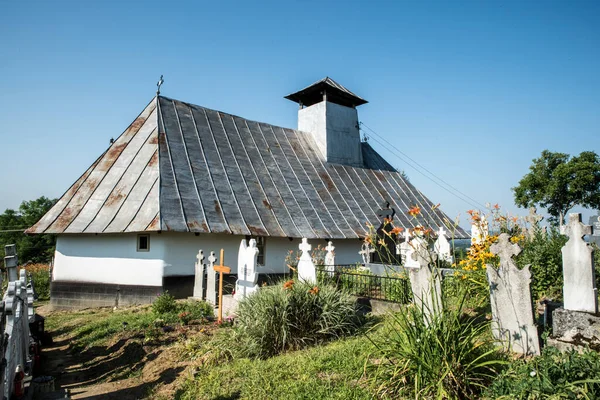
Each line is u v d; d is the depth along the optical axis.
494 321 6.45
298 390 5.97
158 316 12.59
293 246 21.05
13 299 6.25
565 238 9.75
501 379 4.86
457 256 13.30
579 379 4.34
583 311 5.95
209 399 6.29
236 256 18.72
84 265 17.31
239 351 8.16
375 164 31.25
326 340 8.51
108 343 10.77
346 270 13.52
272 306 8.37
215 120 23.52
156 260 16.61
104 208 17.34
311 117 28.62
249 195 20.25
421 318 5.68
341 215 23.02
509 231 11.38
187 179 18.67
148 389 7.18
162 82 21.92
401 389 5.30
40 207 47.22
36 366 8.91
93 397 7.20
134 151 19.34
